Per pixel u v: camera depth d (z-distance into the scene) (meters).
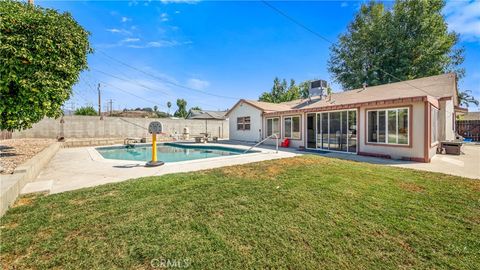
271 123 15.47
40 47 5.39
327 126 11.62
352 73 25.11
